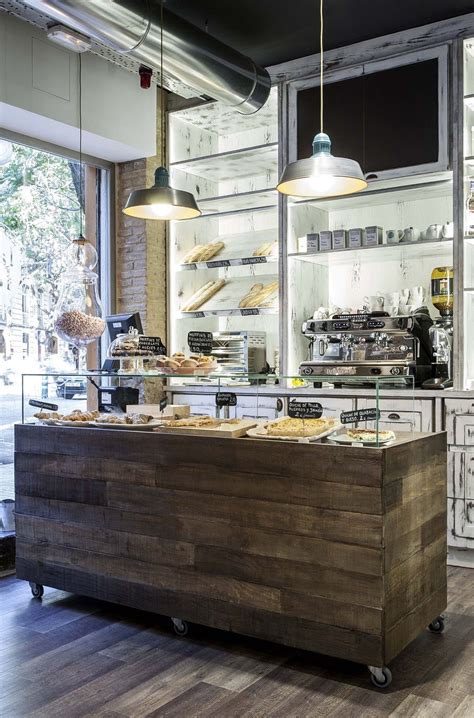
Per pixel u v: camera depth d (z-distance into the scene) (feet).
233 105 16.28
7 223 16.53
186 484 10.53
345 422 9.65
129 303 19.43
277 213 19.01
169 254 19.71
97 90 17.06
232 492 10.09
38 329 17.29
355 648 9.07
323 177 11.24
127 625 11.16
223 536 10.18
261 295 18.39
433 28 15.35
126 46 13.21
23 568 12.65
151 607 10.96
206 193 20.85
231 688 8.98
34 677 9.31
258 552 9.86
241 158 18.71
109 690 8.94
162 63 13.98
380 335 15.74
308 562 9.43
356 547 9.06
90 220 19.03
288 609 9.60
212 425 10.82
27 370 16.97
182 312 19.71
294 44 16.49
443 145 15.30
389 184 16.48
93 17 12.21
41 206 17.49
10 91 14.84
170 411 11.82
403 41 15.74
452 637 10.64
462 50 15.08
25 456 12.59
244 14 14.93
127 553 11.21
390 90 15.98
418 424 15.10
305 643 9.48
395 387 15.35
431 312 17.34
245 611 9.99
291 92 17.33
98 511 11.56
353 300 18.58
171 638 10.62
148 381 16.97
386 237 16.58
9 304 16.47
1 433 16.22
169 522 10.73
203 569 10.38
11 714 8.36
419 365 15.39
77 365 18.44
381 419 15.47
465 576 13.92
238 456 10.02
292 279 17.66
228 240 19.95
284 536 9.62
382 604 8.86
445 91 15.29
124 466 11.22
